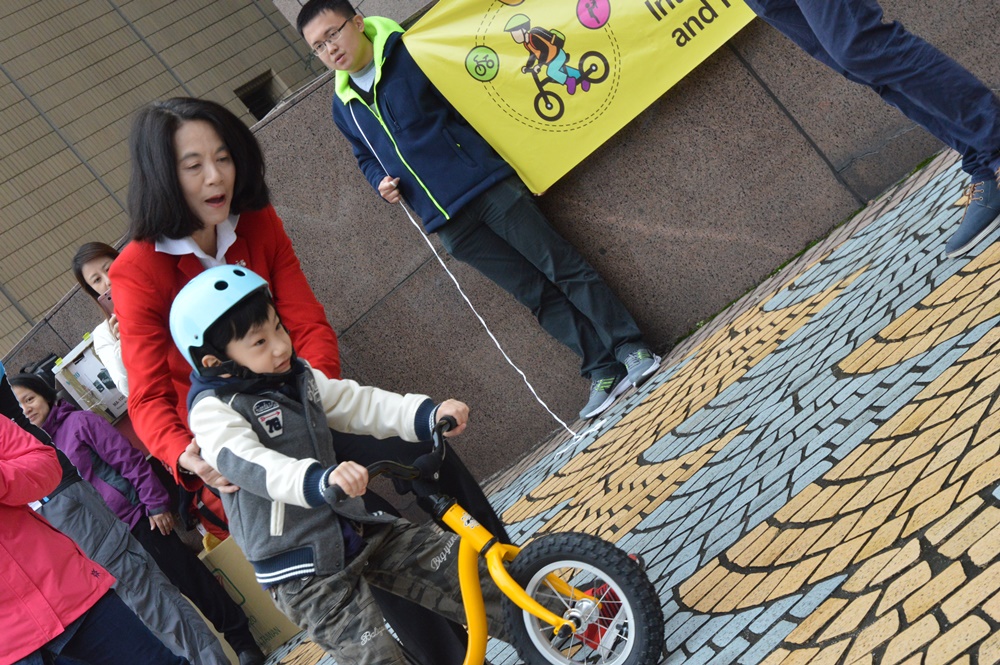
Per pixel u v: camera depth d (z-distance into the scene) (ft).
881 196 17.61
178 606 19.20
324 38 16.98
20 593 9.94
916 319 11.28
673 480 12.70
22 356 24.12
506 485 19.30
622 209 18.76
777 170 18.12
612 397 18.67
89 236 35.86
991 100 11.41
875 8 11.60
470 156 17.71
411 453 9.49
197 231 10.97
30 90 36.68
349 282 20.24
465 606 8.64
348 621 8.55
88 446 20.29
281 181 19.74
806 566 8.48
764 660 7.61
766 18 13.09
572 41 17.53
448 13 17.52
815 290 15.21
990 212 11.48
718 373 15.23
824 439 10.41
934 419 9.10
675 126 18.16
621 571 8.11
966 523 7.34
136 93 37.88
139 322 10.86
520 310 20.02
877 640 6.88
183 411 11.45
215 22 39.96
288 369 8.95
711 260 18.81
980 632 6.25
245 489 8.31
